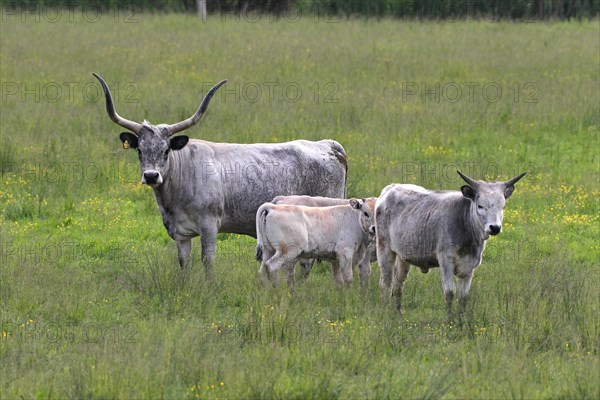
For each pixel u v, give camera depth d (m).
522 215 48.03
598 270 39.53
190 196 37.47
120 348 28.83
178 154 37.44
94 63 82.00
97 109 66.31
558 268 37.75
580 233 46.00
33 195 49.50
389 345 29.69
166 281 35.50
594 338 29.69
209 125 62.16
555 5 118.69
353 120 65.12
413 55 86.50
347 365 27.95
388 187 34.97
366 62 83.25
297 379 26.31
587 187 52.78
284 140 59.69
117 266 39.72
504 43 92.38
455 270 32.50
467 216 31.92
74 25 101.19
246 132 60.56
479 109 68.06
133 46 89.19
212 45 89.94
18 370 27.45
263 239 36.22
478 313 32.03
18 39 90.88
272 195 39.16
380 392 25.92
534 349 29.59
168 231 38.16
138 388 25.69
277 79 76.50
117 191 51.09
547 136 63.62
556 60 84.44
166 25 103.25
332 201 38.59
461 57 85.44
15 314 32.84
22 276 36.12
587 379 26.39
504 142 61.84
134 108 66.12
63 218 47.16
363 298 34.50
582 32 100.62
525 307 32.47
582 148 61.28
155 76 77.75
